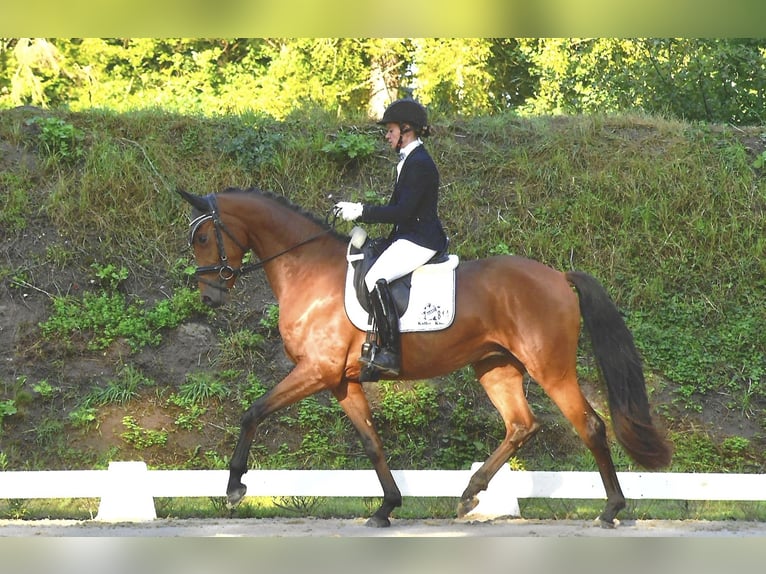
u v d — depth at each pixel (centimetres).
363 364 849
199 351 1266
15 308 1277
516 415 893
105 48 2416
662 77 1897
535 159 1506
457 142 1537
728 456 1188
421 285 856
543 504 1050
